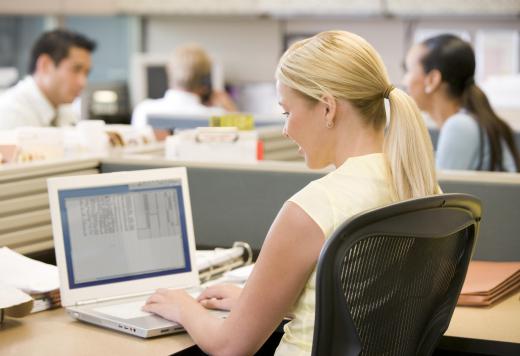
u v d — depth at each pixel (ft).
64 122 11.32
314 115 4.64
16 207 6.29
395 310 4.43
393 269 4.29
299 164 6.93
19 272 5.67
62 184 5.58
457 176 6.43
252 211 7.01
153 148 7.98
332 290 4.01
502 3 17.80
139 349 4.73
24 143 6.95
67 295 5.46
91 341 4.88
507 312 5.42
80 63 10.92
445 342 4.97
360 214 3.98
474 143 8.57
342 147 4.69
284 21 19.54
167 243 5.87
